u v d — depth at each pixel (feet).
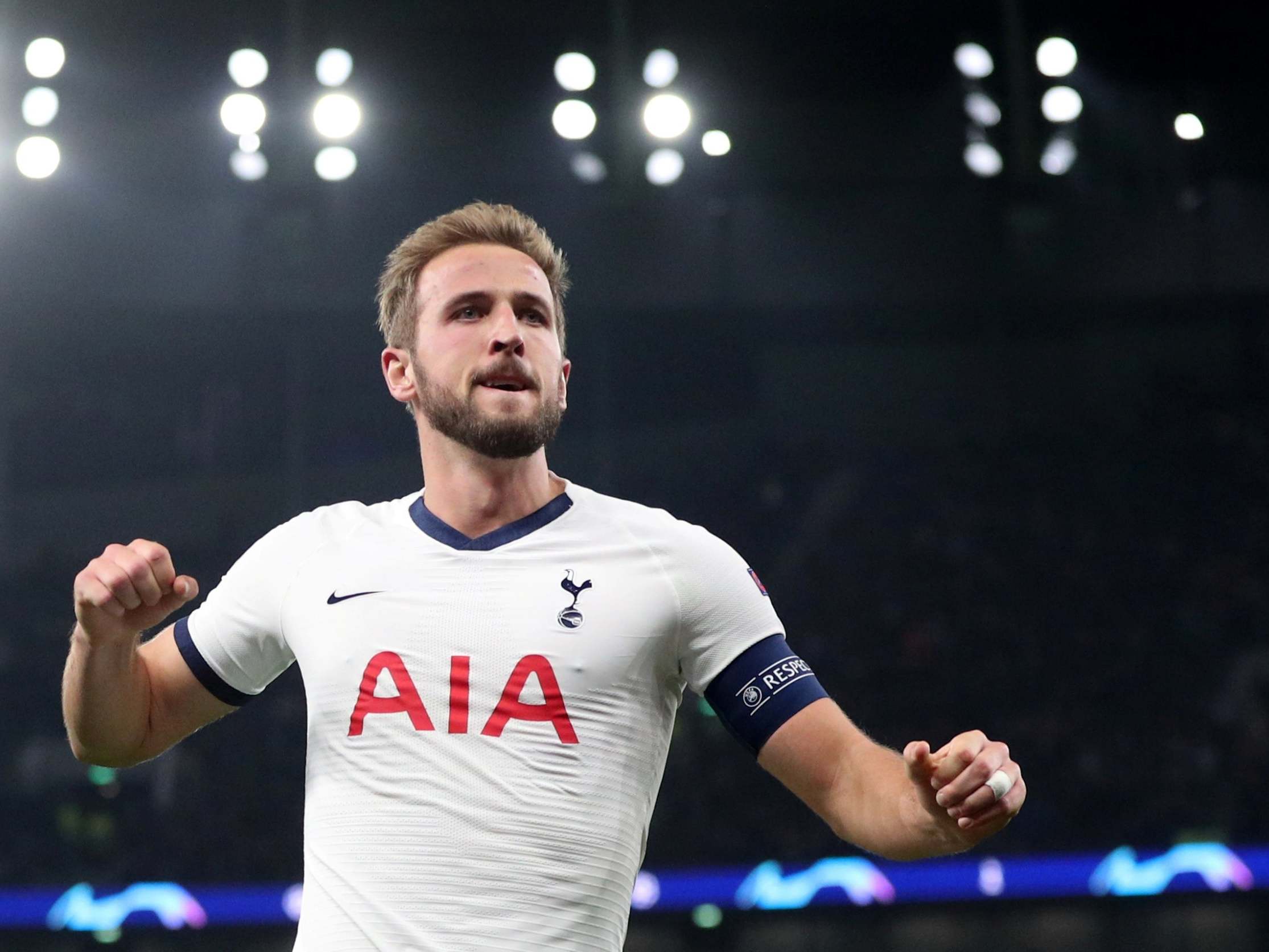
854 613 59.31
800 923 45.24
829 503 62.80
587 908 7.20
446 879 7.07
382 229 54.44
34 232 53.26
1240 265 57.52
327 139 47.67
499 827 7.13
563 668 7.47
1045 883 45.50
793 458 63.57
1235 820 49.80
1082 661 56.80
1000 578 59.88
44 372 60.54
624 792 7.47
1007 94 53.52
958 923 44.88
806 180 56.85
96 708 7.94
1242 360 63.26
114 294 53.36
